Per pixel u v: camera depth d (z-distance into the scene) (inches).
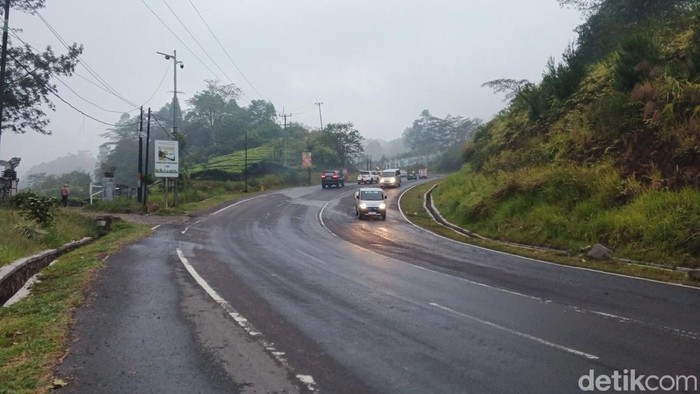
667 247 566.9
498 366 234.8
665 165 703.7
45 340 268.4
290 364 237.1
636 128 799.7
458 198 1170.6
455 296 390.6
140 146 1565.0
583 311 342.6
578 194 769.6
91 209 1393.9
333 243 761.0
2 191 1113.4
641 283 451.5
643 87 830.5
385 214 1167.6
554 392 205.2
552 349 259.8
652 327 302.5
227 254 634.2
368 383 214.1
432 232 934.4
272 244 744.3
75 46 1486.2
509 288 424.8
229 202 1633.9
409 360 242.8
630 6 1243.8
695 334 287.9
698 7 914.7
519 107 1382.9
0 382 212.4
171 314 328.5
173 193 1723.7
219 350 257.0
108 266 524.4
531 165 989.8
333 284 436.1
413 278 470.9
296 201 1654.8
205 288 414.9
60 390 204.7
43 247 644.7
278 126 4252.0
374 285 433.7
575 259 597.3
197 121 4259.4
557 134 1015.0
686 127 711.7
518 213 852.6
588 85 1069.8
